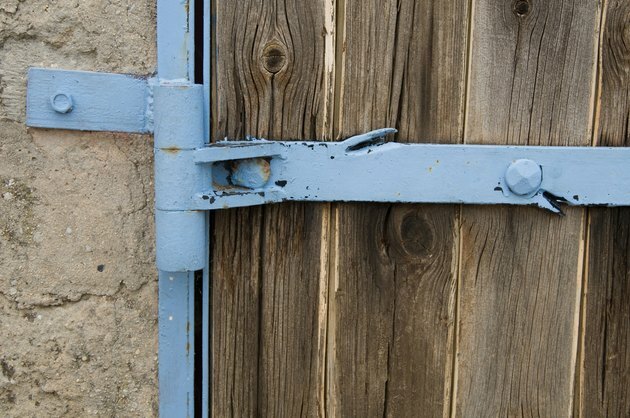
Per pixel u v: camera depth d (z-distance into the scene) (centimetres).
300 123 95
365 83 95
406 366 99
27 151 94
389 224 97
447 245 98
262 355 98
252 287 97
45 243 95
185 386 97
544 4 95
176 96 89
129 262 96
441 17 95
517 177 94
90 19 93
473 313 98
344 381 99
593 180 95
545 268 98
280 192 93
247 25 94
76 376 96
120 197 95
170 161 90
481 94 96
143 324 96
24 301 95
